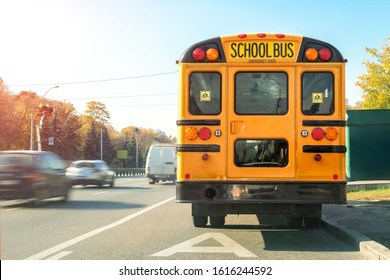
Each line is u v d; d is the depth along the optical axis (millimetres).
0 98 61438
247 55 8484
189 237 9641
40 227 11086
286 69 8445
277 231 10414
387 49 35219
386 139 20391
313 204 8477
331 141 8336
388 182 19359
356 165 20422
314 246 8672
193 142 8438
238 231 10414
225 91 8453
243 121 8430
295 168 8344
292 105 8391
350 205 14227
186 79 8500
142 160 149375
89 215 13492
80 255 7926
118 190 25609
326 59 8398
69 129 86938
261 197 8320
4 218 12766
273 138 8391
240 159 8414
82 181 26938
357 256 7793
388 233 9281
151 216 13266
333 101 8375
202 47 8539
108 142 107750
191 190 8375
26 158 15766
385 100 34531
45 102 82062
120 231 10461
